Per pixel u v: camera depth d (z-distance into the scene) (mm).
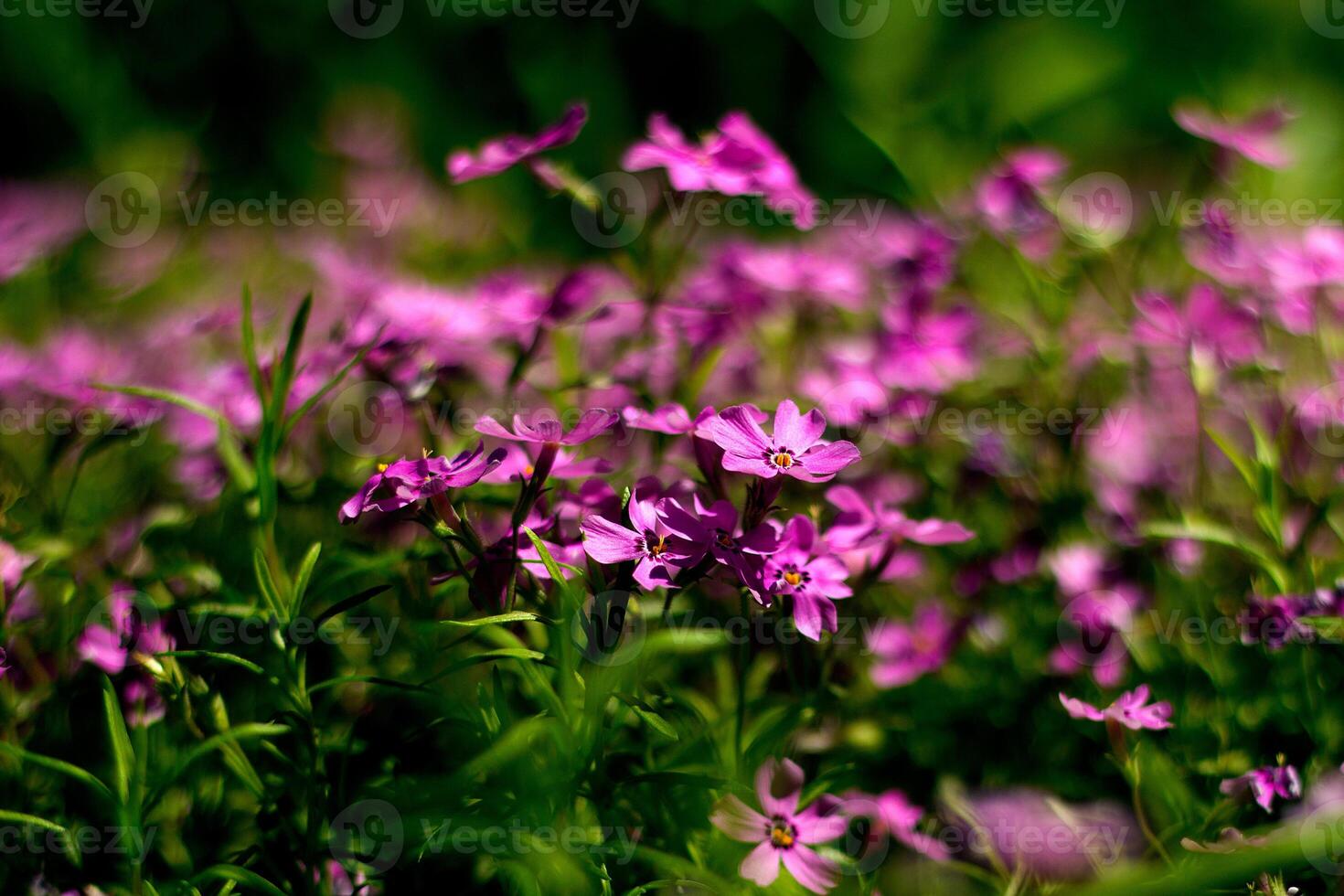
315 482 533
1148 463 568
